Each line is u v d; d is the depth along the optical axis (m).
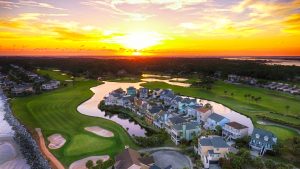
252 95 164.50
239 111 127.62
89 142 85.94
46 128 100.44
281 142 83.19
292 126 102.44
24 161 76.00
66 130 98.12
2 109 136.00
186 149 79.12
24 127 102.38
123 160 64.31
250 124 108.38
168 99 140.25
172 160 72.50
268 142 77.38
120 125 104.62
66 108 131.50
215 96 163.62
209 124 101.06
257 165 65.38
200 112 107.75
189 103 125.56
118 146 82.38
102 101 147.12
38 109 129.12
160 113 105.25
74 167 69.56
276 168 64.44
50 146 83.75
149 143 81.44
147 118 112.62
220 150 68.31
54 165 70.50
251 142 81.19
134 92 164.62
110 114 127.25
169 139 88.94
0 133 99.31
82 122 107.94
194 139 79.19
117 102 139.50
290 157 74.38
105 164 67.62
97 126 102.88
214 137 74.06
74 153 77.62
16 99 154.75
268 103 143.00
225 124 93.00
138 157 67.25
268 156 75.56
